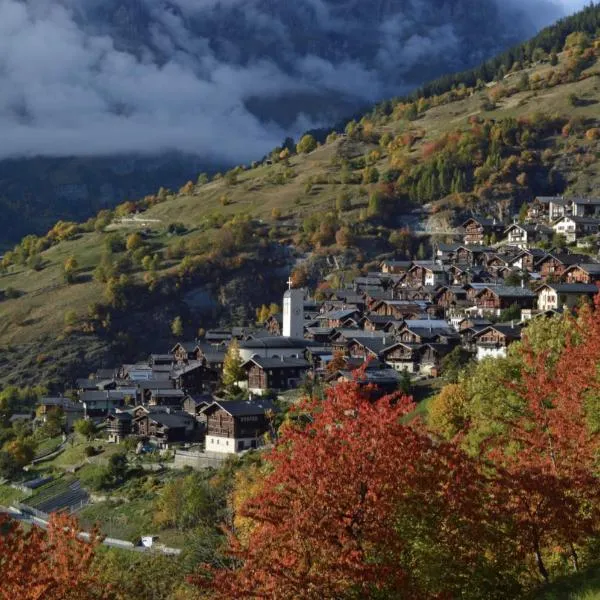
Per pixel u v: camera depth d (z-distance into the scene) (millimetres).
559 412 49219
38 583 45188
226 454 154875
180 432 175125
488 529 41656
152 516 135750
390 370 174625
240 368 198125
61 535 51156
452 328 191875
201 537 95312
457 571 40719
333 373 171625
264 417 160625
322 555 39188
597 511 43844
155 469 161125
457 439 45594
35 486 173000
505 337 164125
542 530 42156
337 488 39969
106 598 53906
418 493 40594
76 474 171250
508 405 72750
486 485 42969
